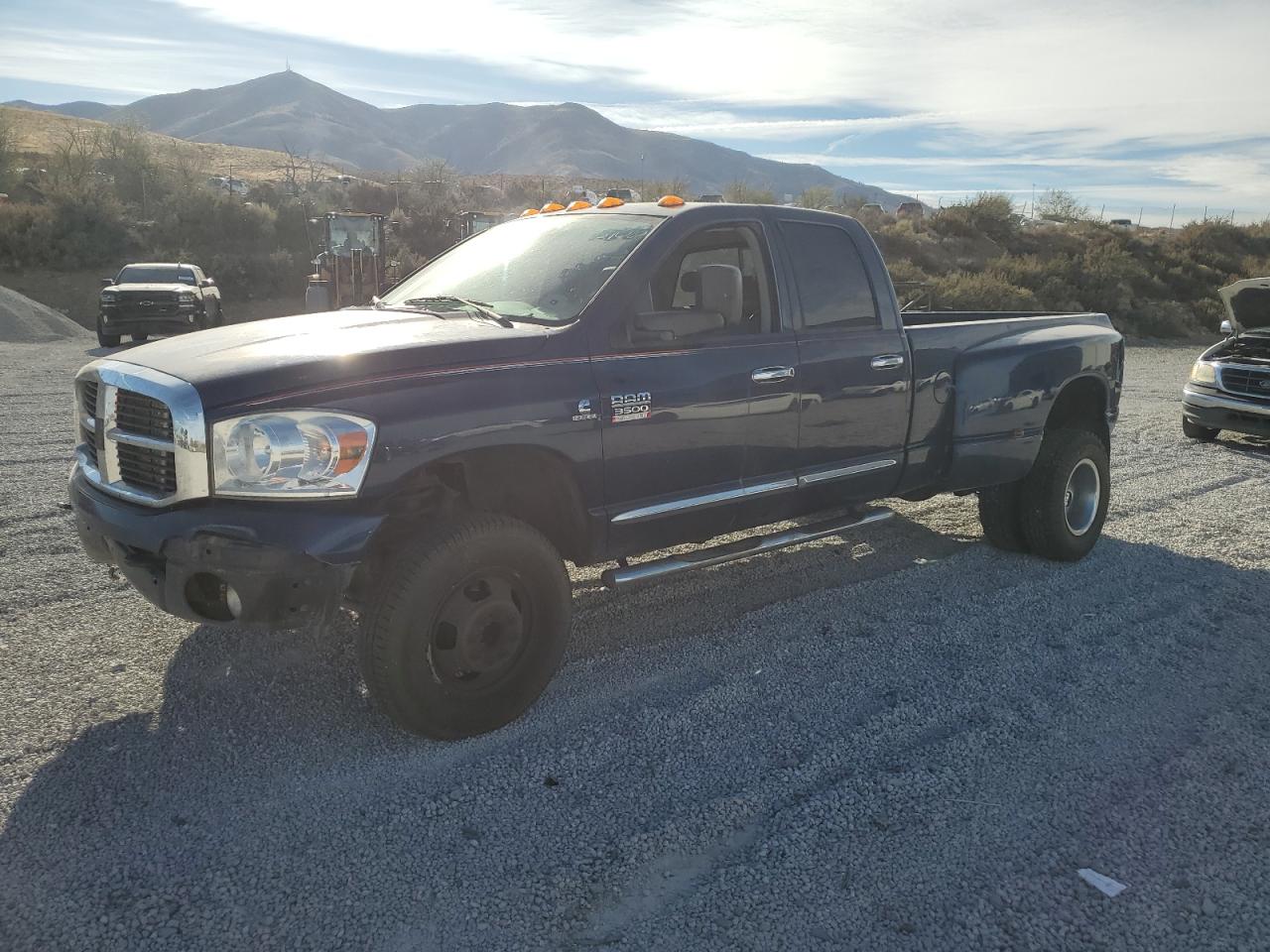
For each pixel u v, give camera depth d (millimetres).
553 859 2805
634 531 3916
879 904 2629
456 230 39250
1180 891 2717
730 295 3781
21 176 44781
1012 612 4914
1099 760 3443
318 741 3439
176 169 46312
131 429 3352
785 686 4000
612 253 3988
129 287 19719
